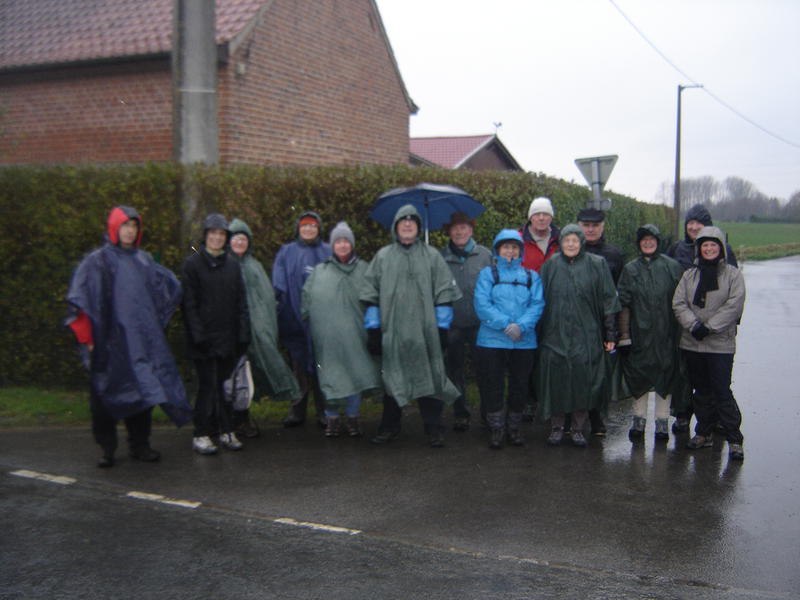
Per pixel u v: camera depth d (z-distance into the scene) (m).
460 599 3.54
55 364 7.59
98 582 3.66
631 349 6.35
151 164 7.05
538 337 6.23
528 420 7.12
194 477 5.28
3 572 3.76
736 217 103.38
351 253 6.27
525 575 3.80
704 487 5.20
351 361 6.10
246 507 4.71
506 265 6.08
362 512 4.64
